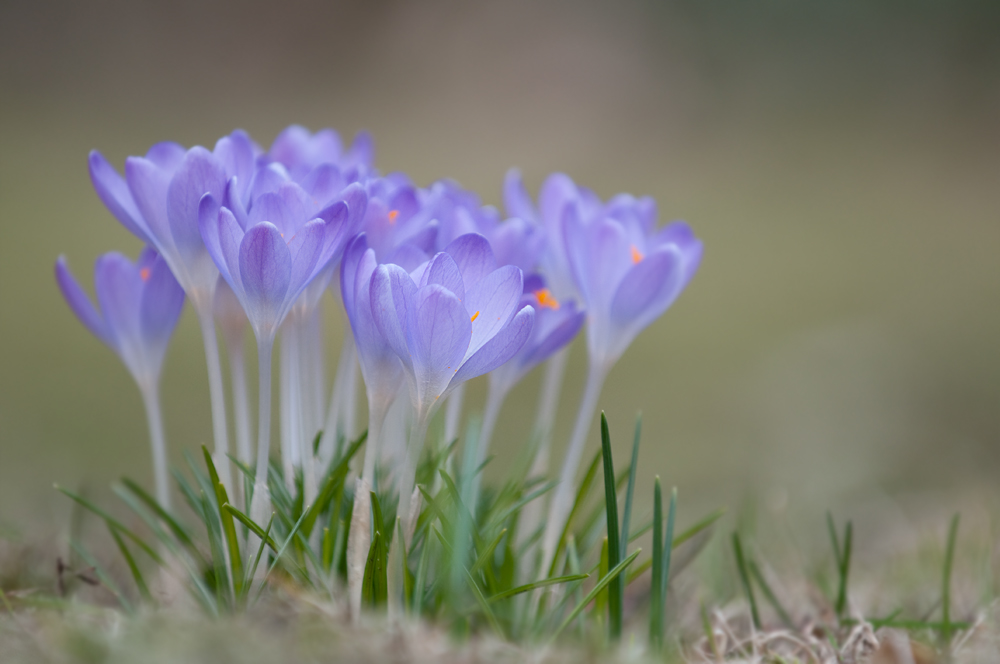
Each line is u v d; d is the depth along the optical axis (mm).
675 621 703
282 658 603
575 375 1662
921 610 731
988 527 807
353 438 691
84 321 674
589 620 670
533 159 3039
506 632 656
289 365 653
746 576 692
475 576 643
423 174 2762
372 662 606
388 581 629
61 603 639
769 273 2209
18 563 722
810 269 2240
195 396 1487
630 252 664
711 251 2361
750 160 3180
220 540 658
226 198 627
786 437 1265
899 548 829
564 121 3357
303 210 626
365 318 620
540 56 3607
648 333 1895
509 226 656
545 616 658
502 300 616
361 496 626
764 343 1760
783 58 3686
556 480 668
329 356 1562
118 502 857
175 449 1265
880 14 3660
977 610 708
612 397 1557
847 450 1196
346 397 691
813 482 1106
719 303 2043
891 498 1032
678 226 680
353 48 3635
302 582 640
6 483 1030
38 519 825
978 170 3127
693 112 3498
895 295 2021
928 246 2422
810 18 3682
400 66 3607
